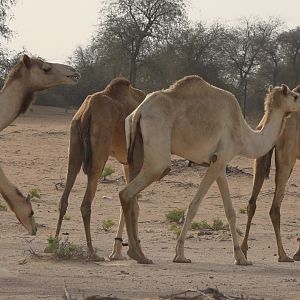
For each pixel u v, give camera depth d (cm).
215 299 1316
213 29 10950
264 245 2319
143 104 1823
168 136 1817
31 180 3850
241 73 10994
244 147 1944
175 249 2019
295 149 2083
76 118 1973
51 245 1894
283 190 2073
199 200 1894
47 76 1842
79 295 1395
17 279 1545
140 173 1806
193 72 10650
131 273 1677
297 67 11056
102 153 1934
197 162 1902
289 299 1418
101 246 2136
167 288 1498
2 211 2775
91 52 11600
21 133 6338
